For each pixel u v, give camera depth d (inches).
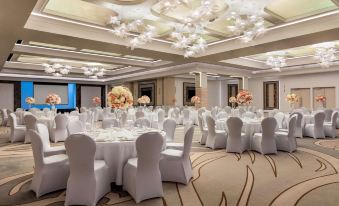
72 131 211.8
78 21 286.2
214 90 795.4
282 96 632.4
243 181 160.4
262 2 235.5
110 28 311.9
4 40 301.9
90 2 231.5
